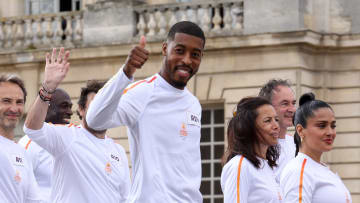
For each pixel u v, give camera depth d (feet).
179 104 30.91
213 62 87.10
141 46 27.91
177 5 88.89
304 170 32.71
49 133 36.83
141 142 30.07
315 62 85.61
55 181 38.04
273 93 39.55
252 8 84.89
